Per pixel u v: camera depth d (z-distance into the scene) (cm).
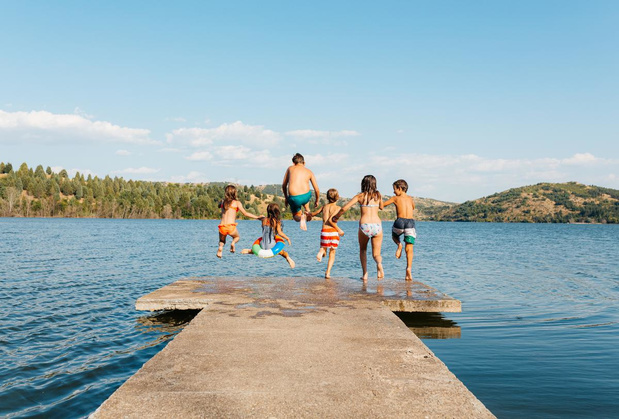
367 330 587
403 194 1091
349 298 838
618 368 612
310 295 869
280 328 595
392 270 2081
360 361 455
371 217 1025
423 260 2722
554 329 863
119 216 19550
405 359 463
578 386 538
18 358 690
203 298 835
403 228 1069
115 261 2402
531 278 1806
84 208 19312
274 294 879
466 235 8450
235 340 532
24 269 1941
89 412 497
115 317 988
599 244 5272
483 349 712
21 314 1016
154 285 1525
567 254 3431
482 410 340
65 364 663
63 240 4359
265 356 469
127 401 349
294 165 961
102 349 739
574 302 1212
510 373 588
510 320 955
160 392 368
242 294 880
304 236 6906
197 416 325
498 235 8612
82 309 1079
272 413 331
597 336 805
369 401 354
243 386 383
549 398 498
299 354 477
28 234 5428
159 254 2956
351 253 3259
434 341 766
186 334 560
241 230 10869
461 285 1577
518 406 475
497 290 1452
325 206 1103
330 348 501
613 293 1392
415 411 337
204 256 2858
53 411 498
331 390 376
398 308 834
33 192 19750
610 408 470
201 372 417
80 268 2023
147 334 836
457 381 401
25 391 555
